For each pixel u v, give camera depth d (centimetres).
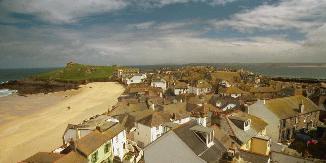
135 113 6253
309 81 16800
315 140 4884
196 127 3325
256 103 5647
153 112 5575
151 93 10225
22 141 6419
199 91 12106
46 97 14288
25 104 12019
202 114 5597
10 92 16362
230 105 7319
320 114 7006
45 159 3344
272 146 4216
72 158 3397
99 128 4422
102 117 5644
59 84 18900
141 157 4428
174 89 12175
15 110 10556
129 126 5828
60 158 3303
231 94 10162
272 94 9975
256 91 10438
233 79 15800
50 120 8631
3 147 6025
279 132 5353
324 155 3950
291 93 9394
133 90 11431
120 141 4594
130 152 4894
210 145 3194
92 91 16225
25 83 19338
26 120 8738
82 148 3584
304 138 5131
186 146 3014
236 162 2712
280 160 3272
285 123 5459
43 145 6081
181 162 3094
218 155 3055
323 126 5562
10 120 8788
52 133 7031
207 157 2955
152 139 5159
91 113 9606
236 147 3241
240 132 4041
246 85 12306
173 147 3125
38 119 8831
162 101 8075
